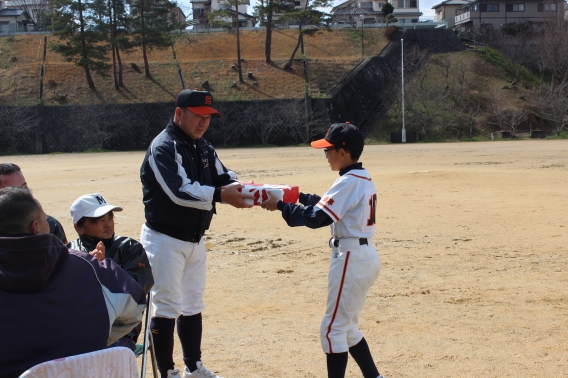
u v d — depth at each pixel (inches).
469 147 1412.4
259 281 263.6
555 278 255.9
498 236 349.4
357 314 143.3
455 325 199.9
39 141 1737.2
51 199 557.6
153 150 150.4
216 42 2361.0
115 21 1958.7
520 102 2021.4
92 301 96.8
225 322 209.0
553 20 2367.1
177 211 152.2
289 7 2114.9
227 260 306.3
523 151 1180.5
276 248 335.0
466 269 275.0
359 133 142.4
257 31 2458.2
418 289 243.6
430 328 197.6
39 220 98.7
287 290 248.4
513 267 276.7
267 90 1991.9
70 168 993.5
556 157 986.7
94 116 1772.9
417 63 2185.0
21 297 90.8
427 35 2337.6
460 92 2034.9
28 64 2064.5
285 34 2425.0
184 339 163.3
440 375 159.8
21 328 90.6
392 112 1998.0
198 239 158.4
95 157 1391.5
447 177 664.4
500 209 447.5
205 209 146.6
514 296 231.5
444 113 1955.0
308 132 1840.6
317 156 1190.3
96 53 1887.3
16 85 1923.0
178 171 148.0
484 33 2461.9
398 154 1194.6
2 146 1737.2
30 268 89.6
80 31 1927.9
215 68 2112.5
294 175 757.9
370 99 2042.3
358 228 140.1
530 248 315.6
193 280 163.2
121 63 2079.2
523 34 2416.3
